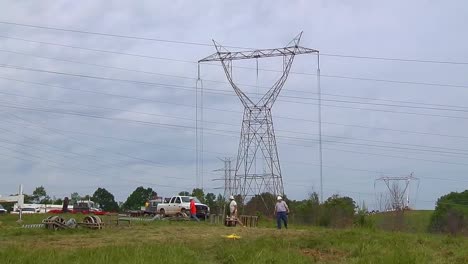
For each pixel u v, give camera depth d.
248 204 48.00
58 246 18.36
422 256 15.63
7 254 14.05
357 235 22.17
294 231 27.14
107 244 18.80
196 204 43.91
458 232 43.69
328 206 47.91
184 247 16.39
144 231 25.78
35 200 117.12
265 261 14.27
